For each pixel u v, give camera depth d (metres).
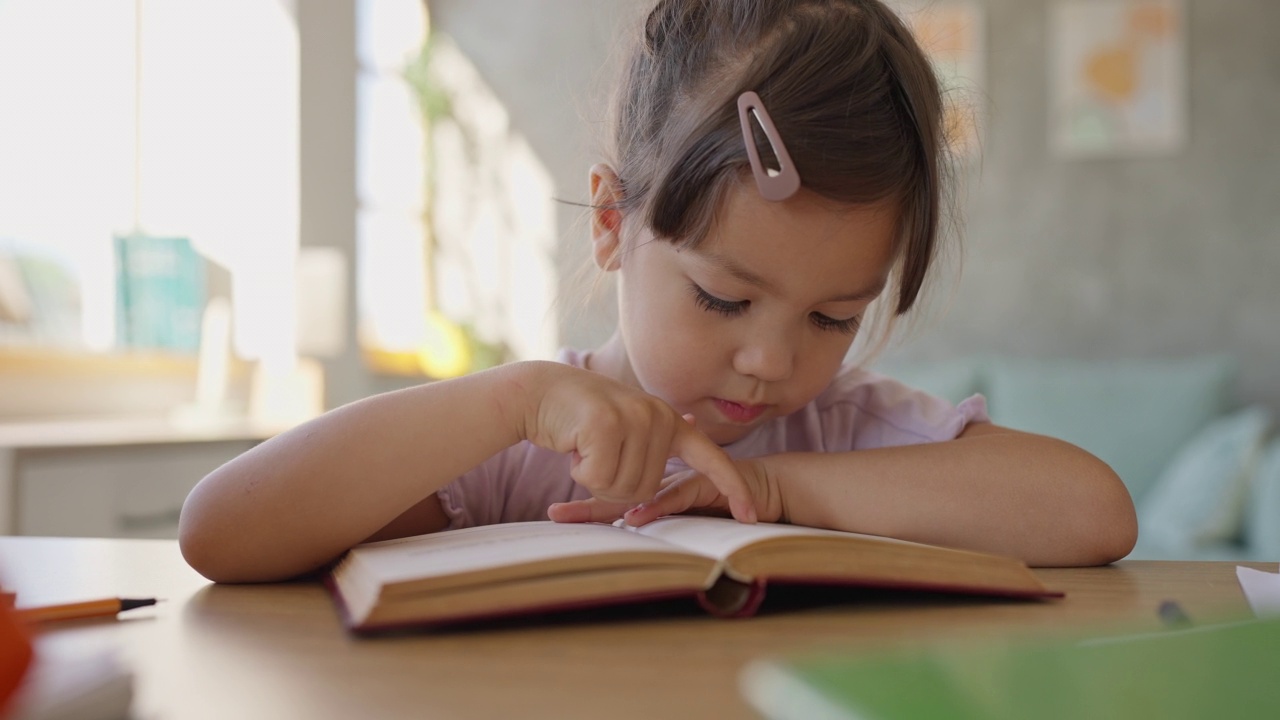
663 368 0.83
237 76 2.77
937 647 0.37
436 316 4.18
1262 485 2.57
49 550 0.82
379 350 3.55
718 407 0.85
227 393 2.74
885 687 0.32
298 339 2.92
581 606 0.49
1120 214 3.61
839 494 0.78
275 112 2.86
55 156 2.32
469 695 0.37
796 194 0.74
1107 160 3.61
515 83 4.21
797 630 0.49
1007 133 3.67
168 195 2.60
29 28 2.26
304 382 2.92
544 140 4.16
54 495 1.65
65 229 2.36
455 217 4.25
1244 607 0.57
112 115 2.46
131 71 2.50
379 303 3.79
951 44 3.68
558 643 0.46
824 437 1.07
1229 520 2.62
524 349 4.15
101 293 2.46
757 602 0.51
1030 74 3.66
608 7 4.12
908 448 0.82
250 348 2.81
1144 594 0.62
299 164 2.91
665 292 0.81
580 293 1.23
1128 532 0.78
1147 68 3.58
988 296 3.69
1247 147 3.52
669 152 0.81
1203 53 3.55
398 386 3.67
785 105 0.76
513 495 1.04
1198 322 3.55
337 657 0.43
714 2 0.89
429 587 0.48
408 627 0.47
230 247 2.75
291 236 2.89
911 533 0.77
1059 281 3.64
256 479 0.67
